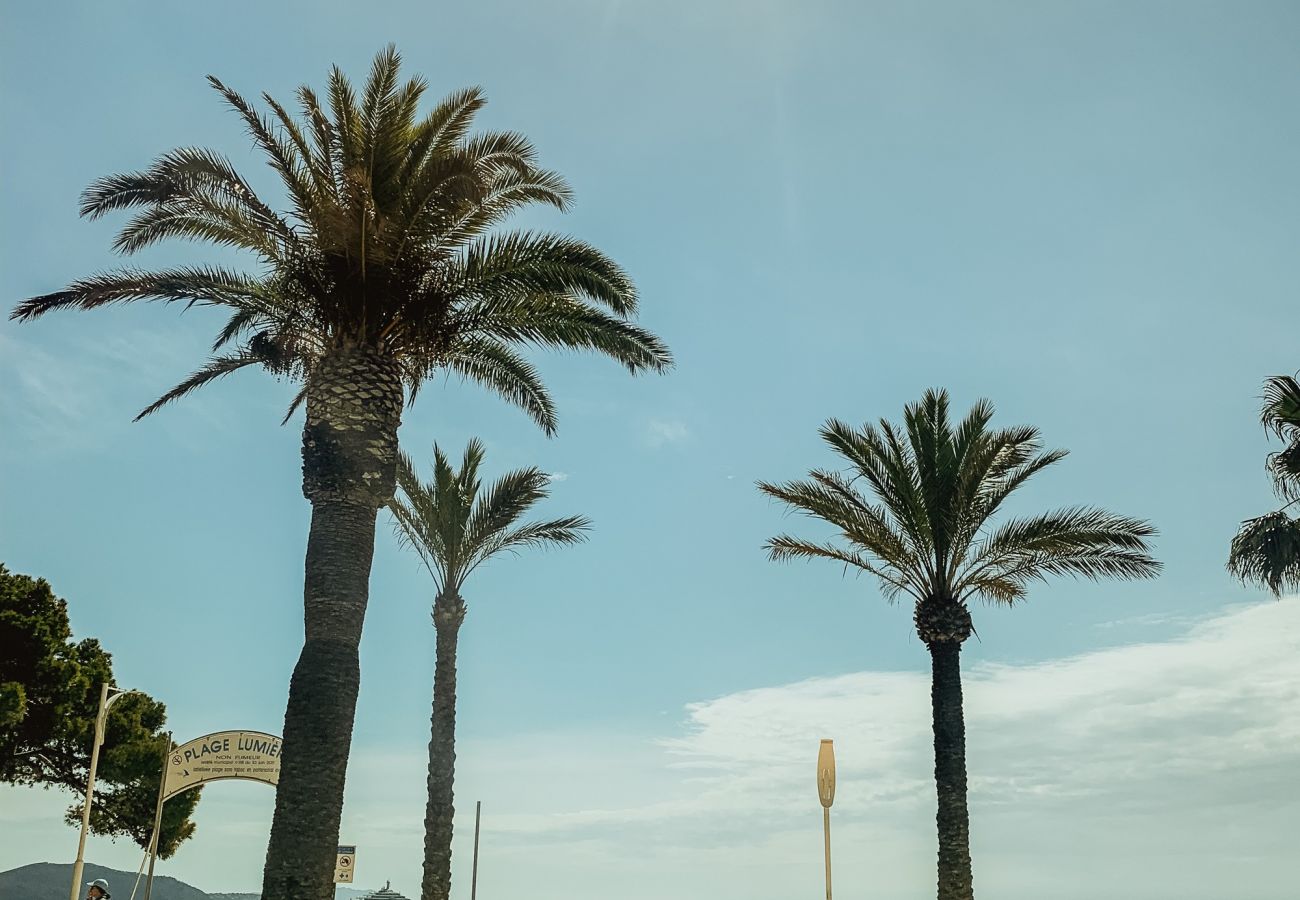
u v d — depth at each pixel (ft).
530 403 67.97
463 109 52.75
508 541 88.63
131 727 129.39
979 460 72.59
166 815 128.16
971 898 71.41
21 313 50.96
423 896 78.74
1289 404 49.03
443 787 81.30
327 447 48.08
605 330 58.85
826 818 59.11
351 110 52.24
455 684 84.48
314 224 50.24
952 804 72.64
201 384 58.54
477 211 53.67
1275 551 48.42
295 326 53.06
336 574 46.68
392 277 50.44
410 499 86.94
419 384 54.85
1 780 118.62
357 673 46.65
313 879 42.68
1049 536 73.82
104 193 49.49
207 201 51.57
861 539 76.13
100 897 94.32
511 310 57.31
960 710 74.59
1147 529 72.90
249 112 50.24
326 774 44.14
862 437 76.59
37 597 120.26
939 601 75.41
